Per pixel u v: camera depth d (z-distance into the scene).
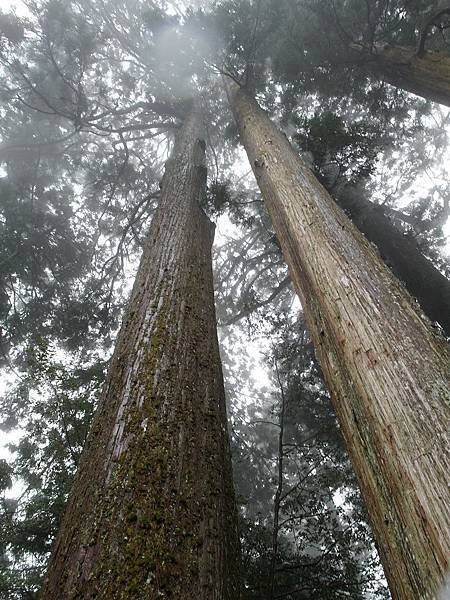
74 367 7.33
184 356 3.11
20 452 6.97
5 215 12.25
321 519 6.77
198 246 5.07
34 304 12.27
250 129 6.53
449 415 1.53
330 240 3.00
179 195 6.23
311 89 9.34
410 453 1.51
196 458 2.34
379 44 8.12
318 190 3.91
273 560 5.22
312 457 8.38
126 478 2.02
